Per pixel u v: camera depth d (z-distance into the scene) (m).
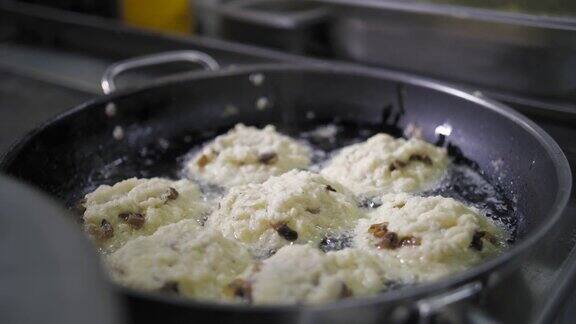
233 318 0.37
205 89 0.63
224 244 0.48
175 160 0.60
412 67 0.72
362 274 0.45
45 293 0.30
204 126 0.64
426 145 0.58
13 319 0.29
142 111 0.61
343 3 0.73
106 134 0.59
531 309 0.44
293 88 0.64
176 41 0.77
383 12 0.71
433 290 0.38
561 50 0.63
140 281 0.43
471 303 0.39
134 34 0.79
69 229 0.33
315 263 0.44
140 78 0.77
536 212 0.50
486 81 0.68
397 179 0.56
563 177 0.47
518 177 0.54
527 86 0.66
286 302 0.41
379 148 0.58
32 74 0.79
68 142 0.57
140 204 0.53
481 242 0.48
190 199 0.55
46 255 0.32
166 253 0.45
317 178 0.54
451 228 0.49
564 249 0.49
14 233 0.33
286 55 0.72
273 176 0.57
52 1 0.90
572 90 0.64
